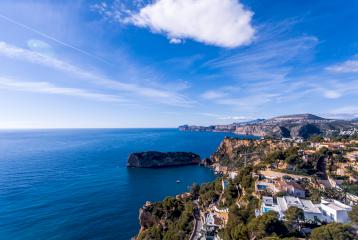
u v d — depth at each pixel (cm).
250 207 6003
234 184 8481
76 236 7106
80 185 12344
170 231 6544
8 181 12544
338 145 12538
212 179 15462
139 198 10869
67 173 14888
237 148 19450
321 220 4800
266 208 5338
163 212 7862
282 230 4188
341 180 7806
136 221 8300
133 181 14100
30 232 7169
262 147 17462
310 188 6944
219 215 6756
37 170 15375
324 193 6462
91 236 7169
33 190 11056
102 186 12475
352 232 3694
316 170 8988
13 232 7125
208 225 6003
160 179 15125
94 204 9731
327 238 3562
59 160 19400
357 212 4381
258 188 7069
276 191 6588
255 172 8912
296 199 5844
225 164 18588
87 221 8112
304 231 4350
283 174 8631
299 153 10738
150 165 19212
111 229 7662
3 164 17262
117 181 13862
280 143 16775
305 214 4903
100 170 16450
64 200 9944
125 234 7388
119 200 10425
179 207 7812
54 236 7031
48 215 8388
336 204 5419
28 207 9000
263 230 4081
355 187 6944
